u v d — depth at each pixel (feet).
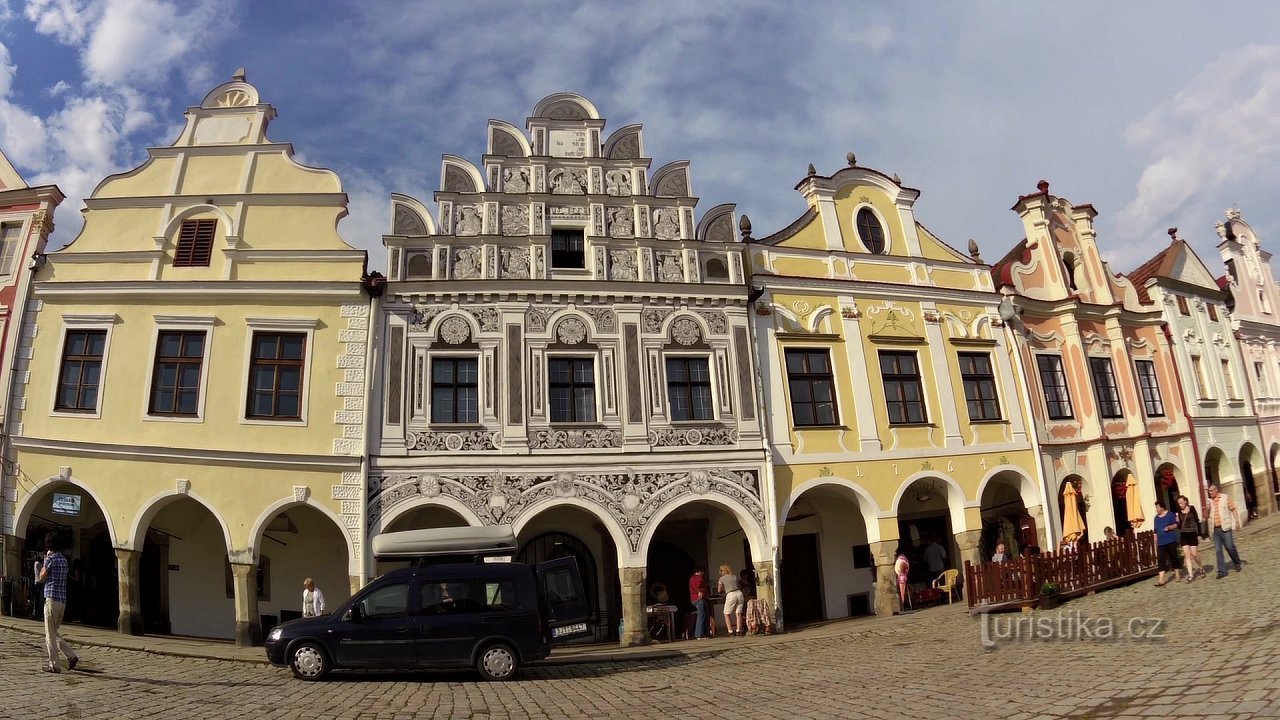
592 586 73.10
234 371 64.90
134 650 52.21
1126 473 90.89
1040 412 85.51
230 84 72.95
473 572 45.91
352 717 32.86
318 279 67.41
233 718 32.27
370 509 62.95
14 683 36.94
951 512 78.48
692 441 69.51
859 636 59.47
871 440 75.36
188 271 67.15
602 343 69.92
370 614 44.14
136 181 69.72
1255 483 110.73
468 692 39.73
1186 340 105.91
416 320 67.56
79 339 65.87
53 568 41.29
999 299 86.02
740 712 33.19
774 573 68.39
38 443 63.41
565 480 66.08
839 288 78.59
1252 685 27.37
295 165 70.38
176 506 67.36
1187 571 60.29
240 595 60.39
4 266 68.28
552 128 76.48
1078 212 99.09
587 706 35.81
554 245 72.95
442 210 71.05
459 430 65.62
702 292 72.74
